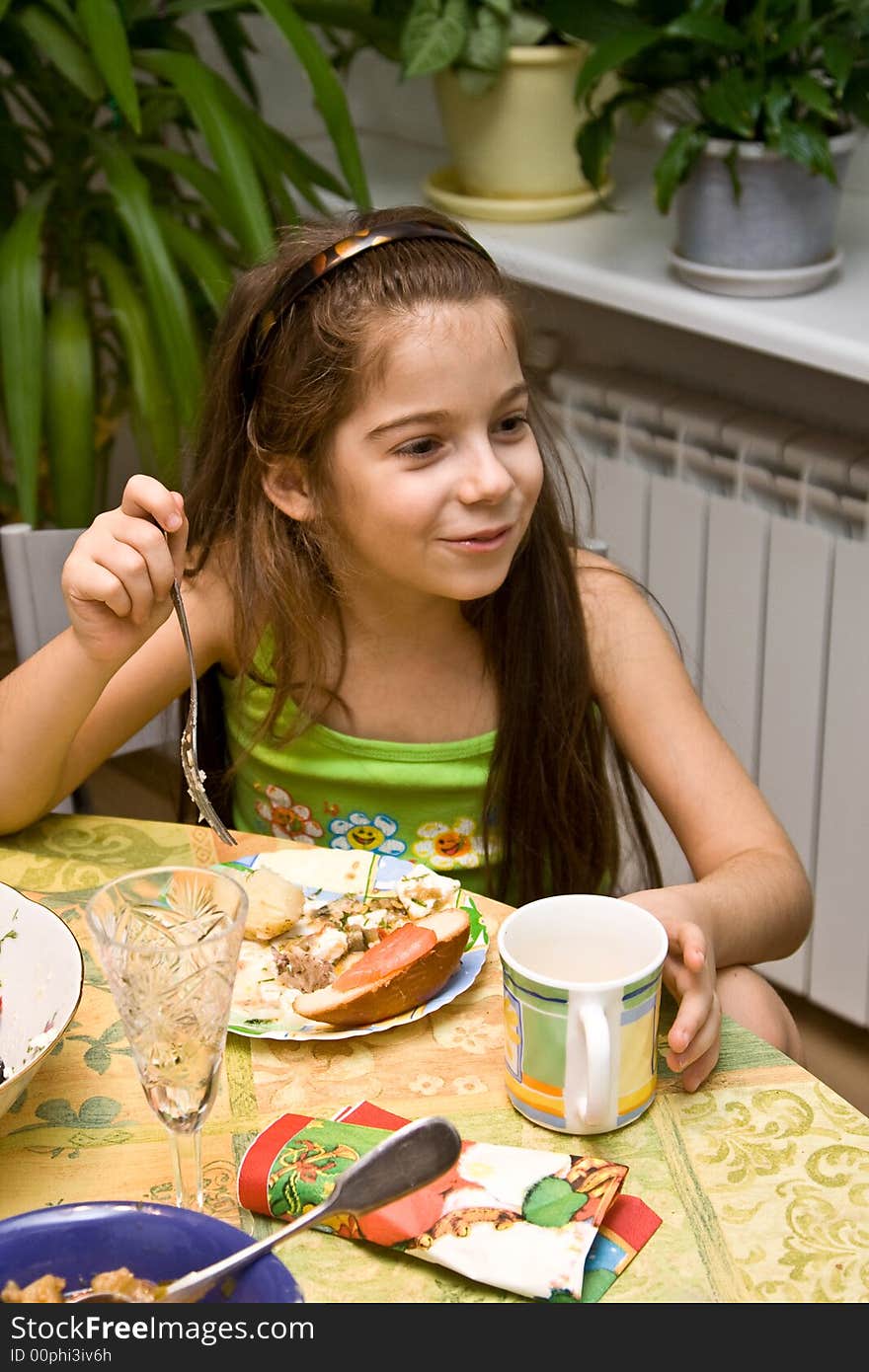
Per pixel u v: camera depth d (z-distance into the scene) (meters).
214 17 1.88
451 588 1.10
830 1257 0.70
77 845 1.05
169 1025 0.67
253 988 0.88
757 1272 0.69
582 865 1.28
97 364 1.90
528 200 1.92
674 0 1.61
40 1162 0.76
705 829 1.18
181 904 0.75
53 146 1.80
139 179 1.63
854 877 1.79
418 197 2.08
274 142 1.75
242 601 1.22
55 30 1.60
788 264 1.63
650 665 1.27
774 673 1.77
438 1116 0.72
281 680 1.23
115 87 1.50
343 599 1.21
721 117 1.50
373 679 1.24
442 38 1.75
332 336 1.07
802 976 1.90
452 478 1.06
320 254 1.10
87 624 1.03
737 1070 0.83
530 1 1.79
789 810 1.84
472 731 1.26
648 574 1.87
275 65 2.26
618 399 1.88
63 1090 0.82
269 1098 0.81
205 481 1.25
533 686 1.23
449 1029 0.86
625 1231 0.71
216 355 1.23
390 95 2.29
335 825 1.27
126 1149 0.77
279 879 0.93
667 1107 0.80
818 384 1.83
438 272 1.07
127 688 1.20
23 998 0.85
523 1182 0.72
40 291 1.62
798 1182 0.74
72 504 1.72
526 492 1.09
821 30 1.52
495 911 0.96
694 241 1.66
